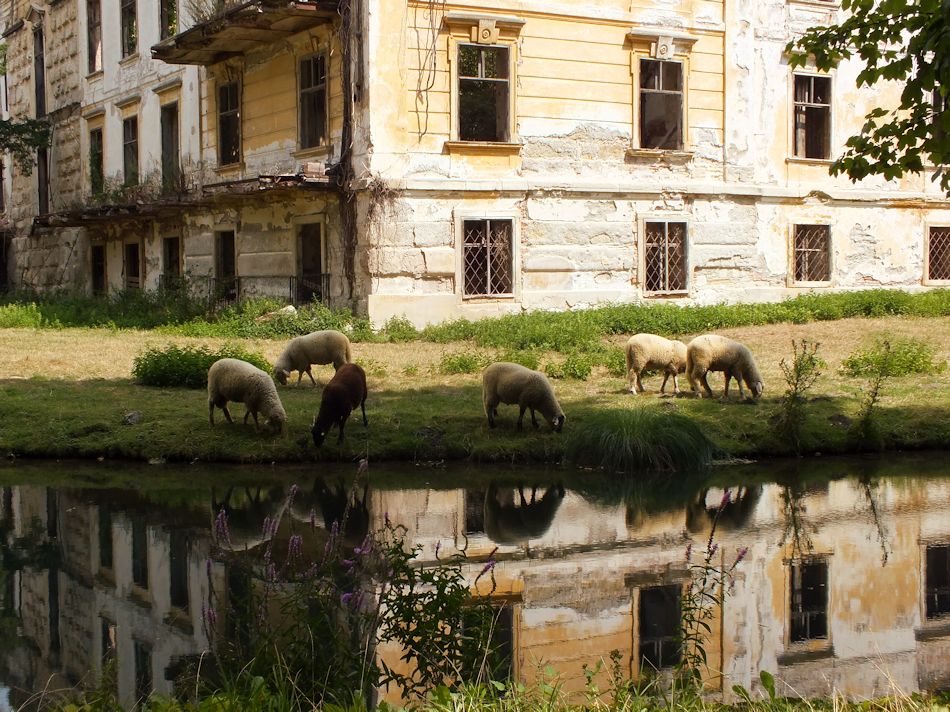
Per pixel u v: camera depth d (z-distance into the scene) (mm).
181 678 5746
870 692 5738
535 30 20141
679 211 21781
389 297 19172
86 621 6895
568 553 8297
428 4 19250
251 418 12328
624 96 21125
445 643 5270
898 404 13289
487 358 16203
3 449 11555
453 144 19578
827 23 23359
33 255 34594
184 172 24844
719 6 22000
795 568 7941
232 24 20297
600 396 13750
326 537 8641
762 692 5727
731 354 13312
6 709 5445
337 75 19969
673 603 7148
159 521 9227
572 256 20750
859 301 21750
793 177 23141
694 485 10656
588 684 5250
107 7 29000
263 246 22297
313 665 4984
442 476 10914
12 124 32469
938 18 6410
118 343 18875
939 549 8422
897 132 7262
